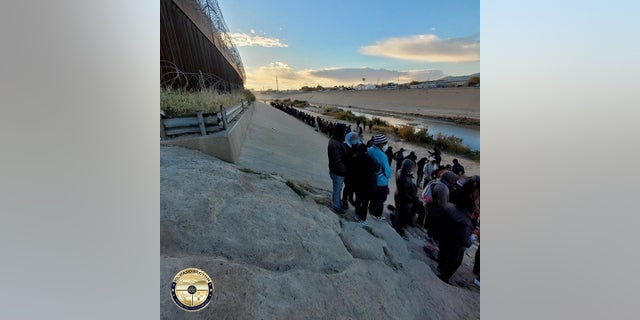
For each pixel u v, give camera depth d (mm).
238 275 1081
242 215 1349
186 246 1153
